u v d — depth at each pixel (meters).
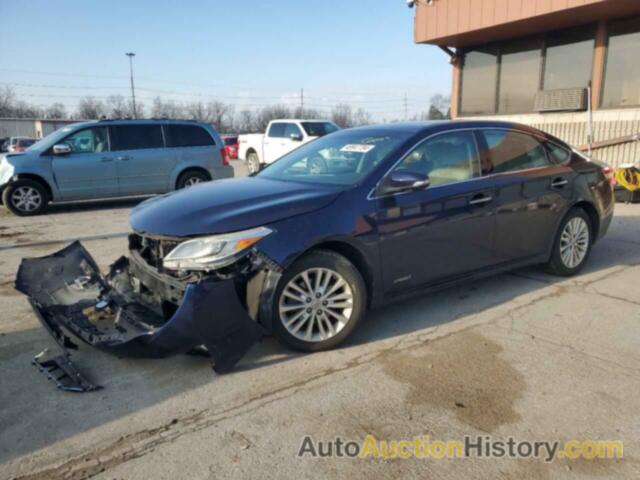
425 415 2.85
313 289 3.53
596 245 6.64
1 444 2.62
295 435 2.67
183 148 10.66
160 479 2.35
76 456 2.52
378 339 3.83
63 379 3.22
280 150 16.59
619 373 3.30
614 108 10.89
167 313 3.39
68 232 8.00
